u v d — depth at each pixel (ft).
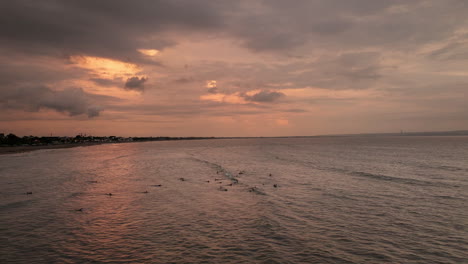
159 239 53.26
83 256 46.32
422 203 78.74
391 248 49.14
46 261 44.60
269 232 56.59
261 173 145.28
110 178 131.64
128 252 47.67
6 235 55.83
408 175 130.93
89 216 68.23
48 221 64.54
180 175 141.69
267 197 87.20
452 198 84.17
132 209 74.43
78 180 125.49
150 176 138.41
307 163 196.03
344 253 47.11
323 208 74.08
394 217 66.23
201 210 72.95
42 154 345.31
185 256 46.03
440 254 46.80
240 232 56.70
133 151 428.56
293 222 62.69
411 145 505.25
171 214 69.56
